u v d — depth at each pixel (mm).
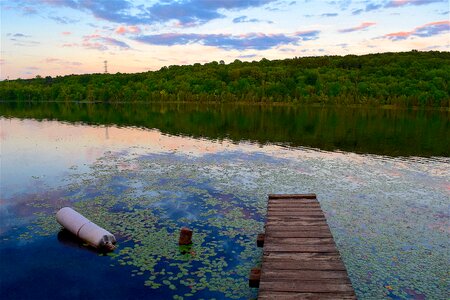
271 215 12883
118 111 82125
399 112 82875
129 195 17391
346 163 25250
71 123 52469
